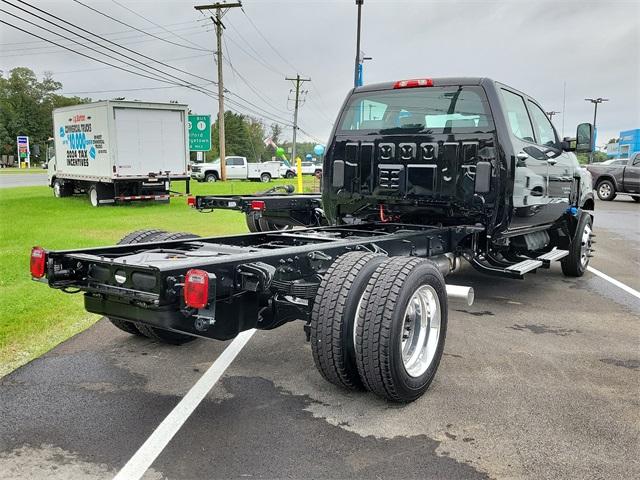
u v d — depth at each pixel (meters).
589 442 3.28
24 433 3.34
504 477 2.92
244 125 116.38
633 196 23.58
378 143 6.20
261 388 4.03
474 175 5.71
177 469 2.97
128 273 3.46
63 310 5.91
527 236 6.98
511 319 5.94
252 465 3.01
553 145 7.42
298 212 8.29
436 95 5.87
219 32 38.31
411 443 3.26
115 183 18.80
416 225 5.86
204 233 11.73
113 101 18.41
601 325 5.75
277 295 4.03
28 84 114.75
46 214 15.88
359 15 24.98
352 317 3.61
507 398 3.89
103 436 3.31
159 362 4.52
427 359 3.94
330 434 3.36
